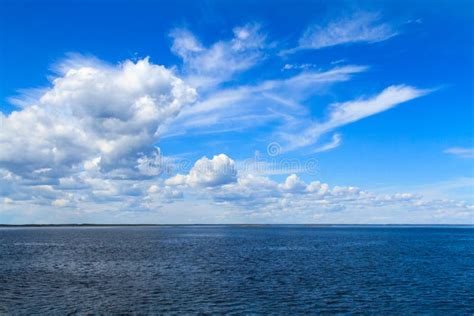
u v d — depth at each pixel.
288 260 80.06
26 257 85.31
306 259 82.19
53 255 89.69
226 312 38.09
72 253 94.88
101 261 77.44
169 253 95.12
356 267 69.06
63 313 37.47
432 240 164.38
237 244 131.75
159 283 52.34
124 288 48.91
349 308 39.84
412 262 77.25
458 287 50.53
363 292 47.09
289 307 40.06
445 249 111.56
